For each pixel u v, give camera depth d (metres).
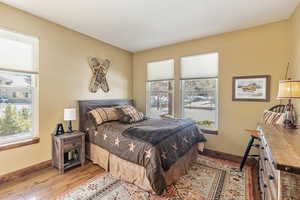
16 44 2.26
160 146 1.95
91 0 2.01
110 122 2.91
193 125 2.91
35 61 2.45
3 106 2.17
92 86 3.31
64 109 2.66
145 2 2.06
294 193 0.79
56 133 2.54
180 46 3.56
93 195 1.88
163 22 2.62
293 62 2.27
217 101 3.13
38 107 2.47
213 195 1.90
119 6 2.15
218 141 3.10
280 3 2.06
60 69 2.75
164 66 3.85
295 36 2.19
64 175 2.33
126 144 2.17
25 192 1.92
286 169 0.75
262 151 1.58
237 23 2.63
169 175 2.06
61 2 2.06
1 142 2.15
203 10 2.24
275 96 2.57
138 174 2.04
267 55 2.62
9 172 2.16
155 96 4.05
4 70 2.13
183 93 3.60
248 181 2.21
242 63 2.84
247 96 2.80
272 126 1.74
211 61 3.20
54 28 2.65
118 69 3.96
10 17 2.15
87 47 3.20
